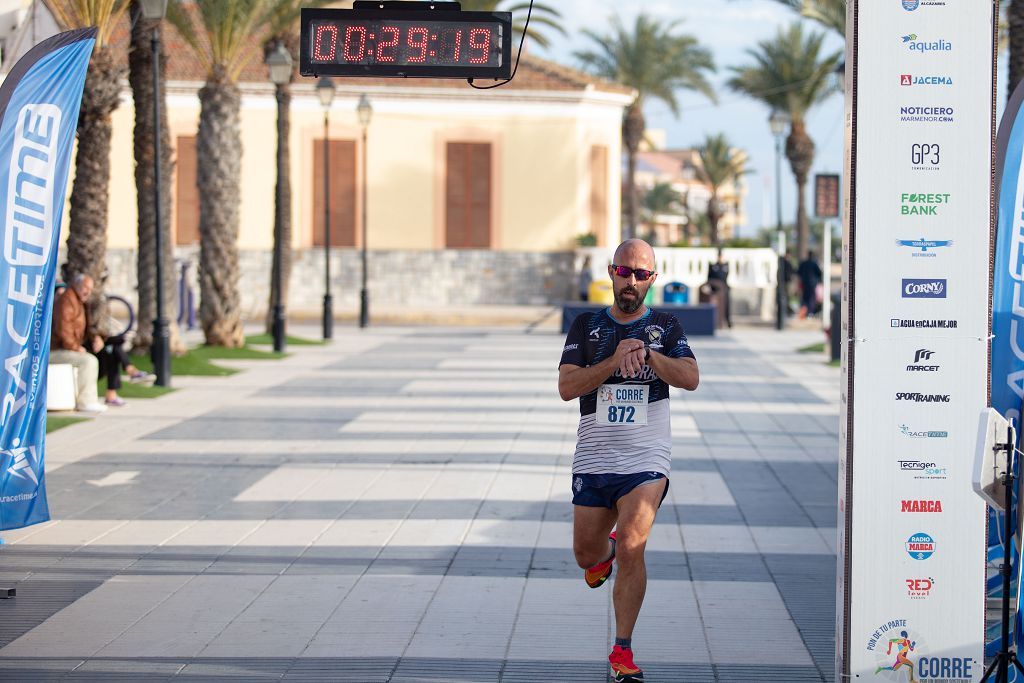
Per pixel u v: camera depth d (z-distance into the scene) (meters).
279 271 26.67
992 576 6.36
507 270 42.00
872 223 5.71
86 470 12.60
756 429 16.31
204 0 23.70
